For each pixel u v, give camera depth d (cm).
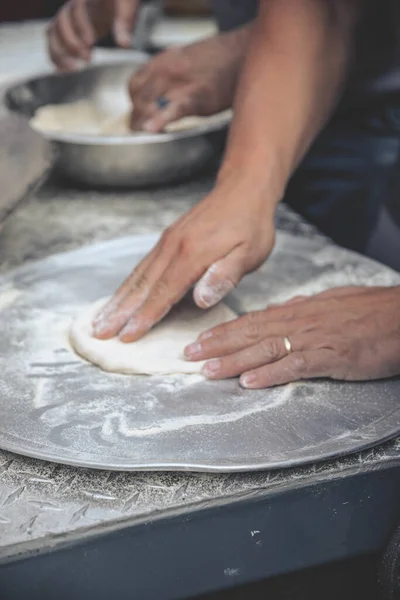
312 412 79
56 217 138
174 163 138
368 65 144
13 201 107
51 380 86
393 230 151
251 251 94
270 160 101
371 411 79
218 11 188
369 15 126
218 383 84
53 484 72
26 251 125
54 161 123
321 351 84
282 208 140
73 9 177
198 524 70
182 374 86
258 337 87
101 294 105
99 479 72
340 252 116
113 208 142
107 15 180
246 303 102
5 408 80
